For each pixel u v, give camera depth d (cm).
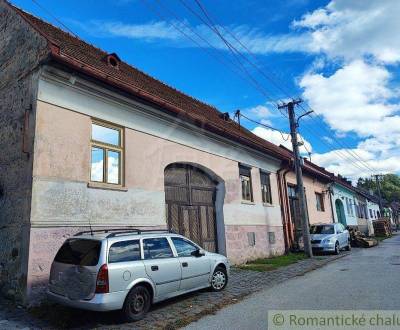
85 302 658
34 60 937
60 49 939
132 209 1080
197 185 1450
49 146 894
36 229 830
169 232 873
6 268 881
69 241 754
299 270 1315
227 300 850
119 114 1098
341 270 1289
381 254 1853
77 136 965
